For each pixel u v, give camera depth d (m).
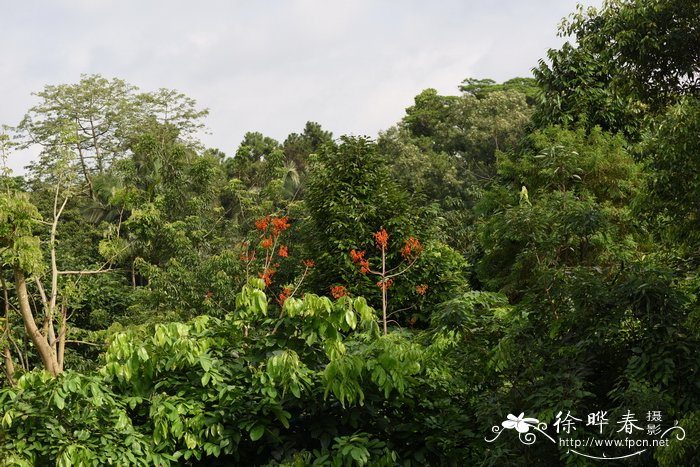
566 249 6.75
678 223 6.43
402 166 34.78
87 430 5.05
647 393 4.72
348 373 5.12
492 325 5.86
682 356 4.92
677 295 5.11
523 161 12.92
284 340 5.51
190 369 5.61
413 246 12.59
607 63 8.56
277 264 15.26
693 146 5.92
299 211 17.67
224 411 5.39
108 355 5.42
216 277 15.57
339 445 5.17
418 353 5.53
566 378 5.06
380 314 13.01
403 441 5.71
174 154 25.03
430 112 44.25
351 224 13.24
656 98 8.30
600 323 5.14
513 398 5.24
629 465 4.90
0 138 14.27
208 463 5.55
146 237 17.97
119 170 26.23
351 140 13.96
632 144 13.85
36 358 17.84
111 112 36.44
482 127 38.66
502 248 12.02
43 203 29.05
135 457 5.09
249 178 30.06
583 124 14.00
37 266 13.66
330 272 13.28
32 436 4.92
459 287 13.36
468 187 34.72
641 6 8.12
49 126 34.44
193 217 20.95
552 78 14.74
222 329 5.70
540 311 5.48
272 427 5.44
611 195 12.31
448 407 5.82
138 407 5.59
